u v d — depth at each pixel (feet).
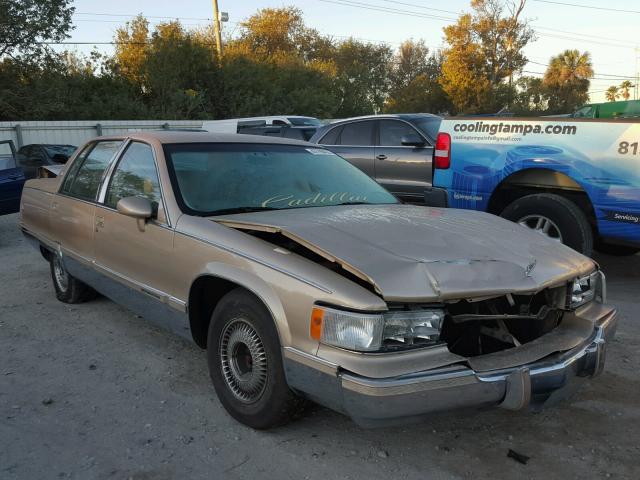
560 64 177.68
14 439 10.59
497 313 10.26
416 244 10.20
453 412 8.95
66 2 99.09
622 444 10.55
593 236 20.49
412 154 27.20
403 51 222.28
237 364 10.89
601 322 10.96
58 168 23.32
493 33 160.15
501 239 11.22
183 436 10.69
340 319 8.79
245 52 148.05
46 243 17.95
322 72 145.07
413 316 8.89
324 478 9.46
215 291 11.93
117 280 14.11
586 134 18.79
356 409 8.63
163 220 12.33
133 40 144.36
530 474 9.64
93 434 10.77
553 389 9.45
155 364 13.94
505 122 20.53
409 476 9.55
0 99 91.66
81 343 15.26
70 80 104.53
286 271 9.67
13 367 13.79
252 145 14.62
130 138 14.84
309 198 13.35
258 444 10.42
